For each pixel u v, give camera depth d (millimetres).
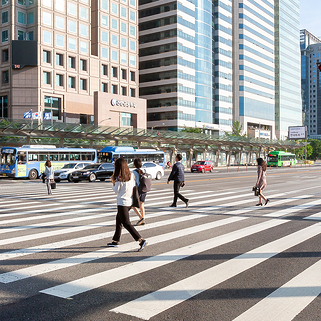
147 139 48188
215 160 66750
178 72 78438
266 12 113625
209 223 9328
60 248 6750
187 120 81062
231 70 98875
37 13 52781
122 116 64062
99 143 45188
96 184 25547
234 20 102062
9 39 53062
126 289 4625
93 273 5273
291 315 3883
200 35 87125
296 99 133375
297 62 135375
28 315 3904
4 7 53469
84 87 59438
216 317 3834
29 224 9172
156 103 81062
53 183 17422
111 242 7016
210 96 89812
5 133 34219
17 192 18688
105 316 3863
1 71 54250
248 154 78625
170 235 7855
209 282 4879
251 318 3811
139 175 9148
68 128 37062
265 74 112500
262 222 9516
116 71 64938
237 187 20969
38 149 32531
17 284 4836
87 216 10453
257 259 5992
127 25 67000
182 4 79688
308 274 5219
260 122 109250
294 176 33938
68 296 4410
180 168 12336
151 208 12125
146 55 82312
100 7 62031
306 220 9852
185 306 4109
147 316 3857
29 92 52469
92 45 62281
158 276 5129
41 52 53062
